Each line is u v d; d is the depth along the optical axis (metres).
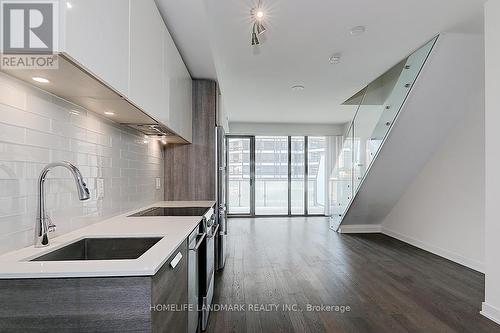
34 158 1.30
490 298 2.29
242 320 2.27
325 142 7.63
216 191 3.43
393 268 3.51
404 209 4.93
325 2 2.21
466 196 3.57
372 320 2.27
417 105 3.37
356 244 4.71
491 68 2.25
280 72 3.71
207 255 2.24
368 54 3.18
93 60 1.08
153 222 1.87
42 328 0.94
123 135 2.26
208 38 2.38
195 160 3.41
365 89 4.56
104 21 1.16
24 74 1.12
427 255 4.08
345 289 2.87
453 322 2.24
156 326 1.02
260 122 7.21
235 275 3.26
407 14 2.38
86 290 0.95
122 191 2.25
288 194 7.71
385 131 3.80
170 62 2.27
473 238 3.48
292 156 7.75
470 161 3.49
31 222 1.28
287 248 4.44
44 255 1.20
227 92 4.57
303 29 2.62
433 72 3.02
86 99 1.48
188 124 3.15
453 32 2.69
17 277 0.94
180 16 2.05
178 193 3.39
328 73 3.74
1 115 1.12
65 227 1.53
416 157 4.17
